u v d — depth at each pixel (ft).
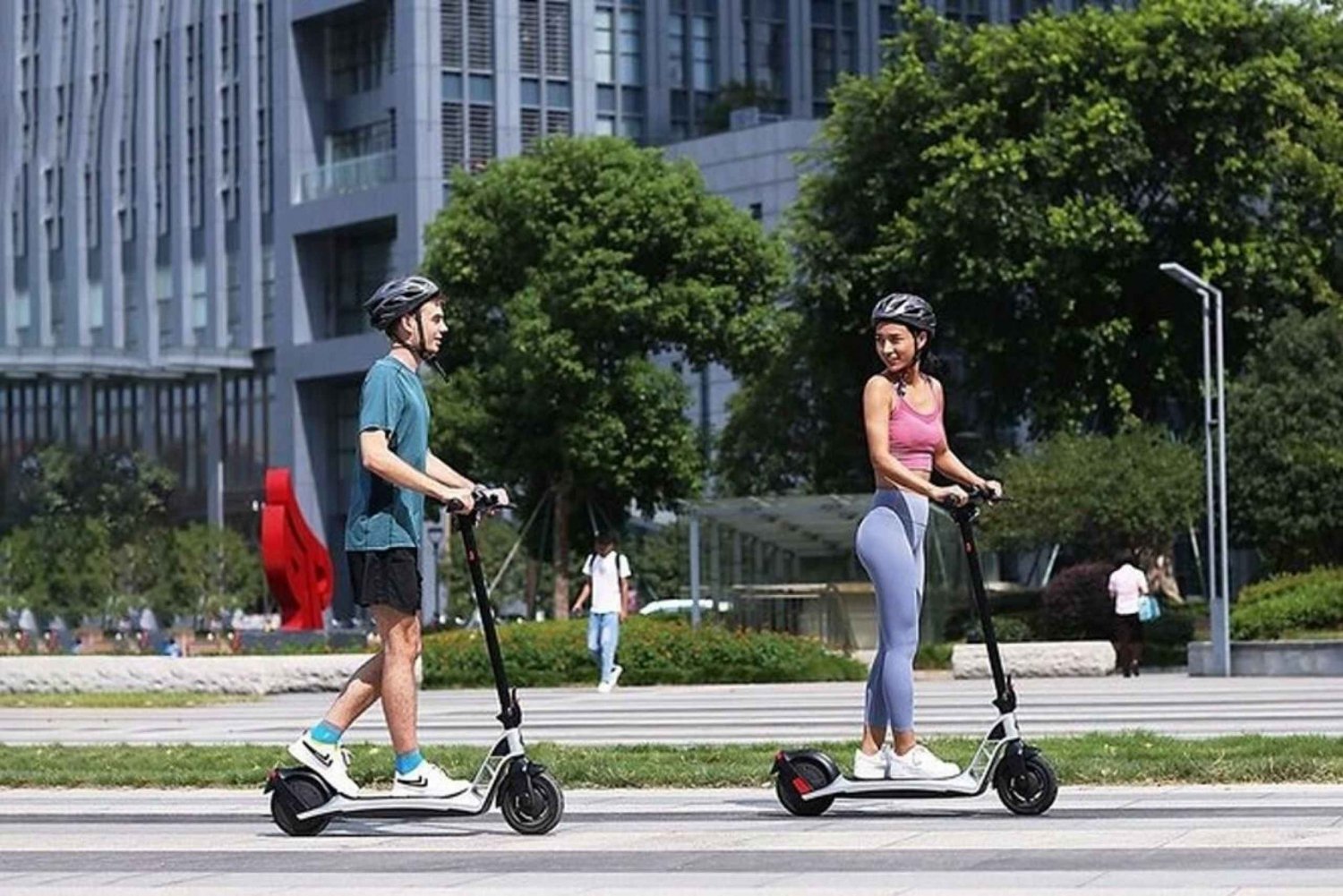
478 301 201.98
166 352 319.88
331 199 316.81
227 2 336.70
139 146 351.25
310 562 156.66
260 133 330.34
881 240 197.67
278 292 325.42
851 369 205.87
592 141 199.52
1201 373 196.13
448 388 199.41
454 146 307.17
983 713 85.61
